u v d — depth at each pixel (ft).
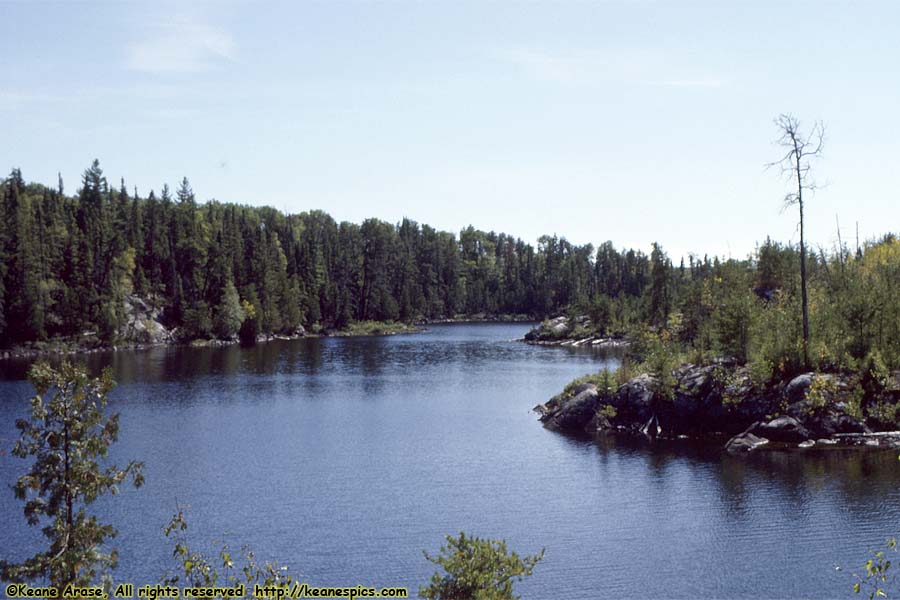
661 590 83.71
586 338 446.19
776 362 165.99
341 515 111.45
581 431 175.83
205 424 185.47
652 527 103.91
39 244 381.40
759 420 159.12
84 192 456.45
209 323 434.30
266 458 148.66
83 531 56.08
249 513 112.57
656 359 175.63
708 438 162.81
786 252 301.43
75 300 376.07
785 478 124.88
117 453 152.66
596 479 130.31
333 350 400.26
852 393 152.66
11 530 102.83
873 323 164.04
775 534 99.04
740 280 283.38
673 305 422.41
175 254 467.93
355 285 589.73
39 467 55.62
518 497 120.06
